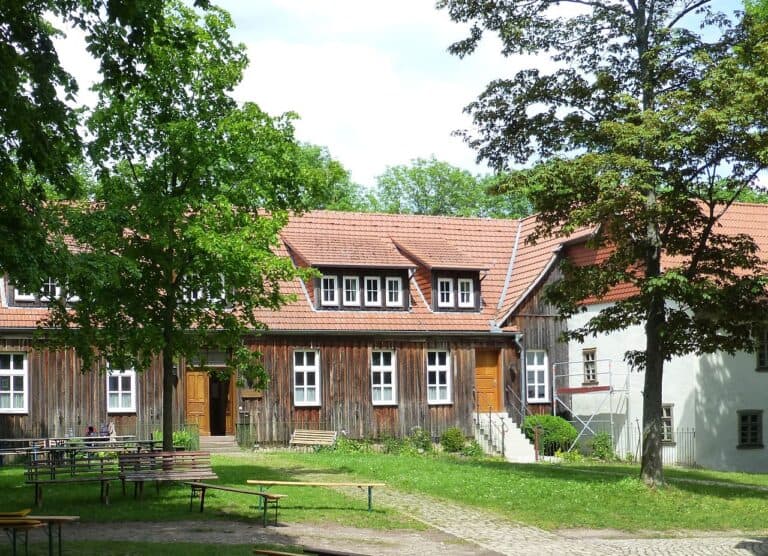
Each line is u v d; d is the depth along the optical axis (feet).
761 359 128.98
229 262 75.15
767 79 72.79
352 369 126.93
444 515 68.59
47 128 53.57
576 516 70.33
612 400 130.21
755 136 74.74
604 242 82.99
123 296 75.20
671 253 84.64
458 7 85.35
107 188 73.67
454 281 134.72
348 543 56.49
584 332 86.89
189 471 68.49
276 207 79.82
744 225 137.90
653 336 83.56
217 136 75.00
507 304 136.56
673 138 74.64
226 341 81.20
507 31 83.61
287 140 79.97
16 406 111.04
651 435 83.05
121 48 53.72
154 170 74.13
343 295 128.06
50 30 54.60
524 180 81.51
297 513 66.03
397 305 130.93
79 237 70.90
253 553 49.21
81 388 114.01
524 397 134.51
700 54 76.69
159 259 74.84
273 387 122.83
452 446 127.24
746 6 122.31
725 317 81.46
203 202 75.25
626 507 74.43
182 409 118.21
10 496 71.00
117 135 73.87
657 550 59.00
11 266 52.26
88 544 51.52
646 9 83.76
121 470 68.64
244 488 76.79
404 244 138.00
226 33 76.07
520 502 74.43
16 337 110.93
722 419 124.98
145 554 49.01
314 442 121.70
